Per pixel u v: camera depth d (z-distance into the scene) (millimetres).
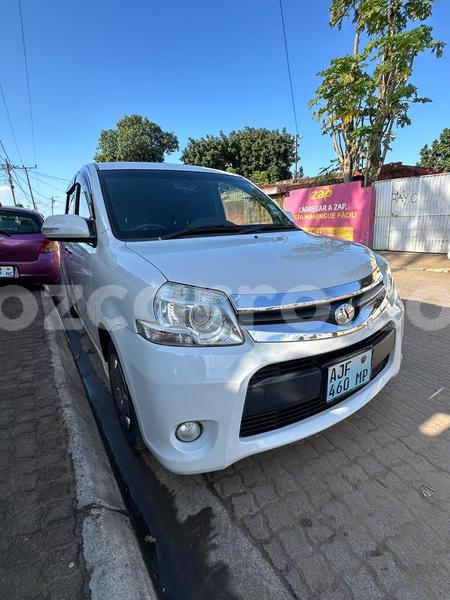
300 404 1779
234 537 1629
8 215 5832
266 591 1393
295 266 1824
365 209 10820
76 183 3420
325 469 2004
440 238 9602
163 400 1564
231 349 1564
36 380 2879
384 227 10781
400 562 1480
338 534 1614
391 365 2238
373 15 9781
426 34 9156
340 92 10148
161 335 1578
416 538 1584
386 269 2334
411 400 2660
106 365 2461
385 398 2691
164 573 1497
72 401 2541
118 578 1343
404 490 1846
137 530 1712
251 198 3088
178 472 1625
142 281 1692
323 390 1794
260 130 27547
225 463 1646
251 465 2053
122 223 2375
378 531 1622
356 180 11828
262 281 1664
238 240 2254
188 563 1532
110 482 1944
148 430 1688
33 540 1506
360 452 2127
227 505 1803
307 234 2678
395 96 9742
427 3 9352
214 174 3145
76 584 1330
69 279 3938
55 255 5984
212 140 27266
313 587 1396
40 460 1981
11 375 2977
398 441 2215
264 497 1836
